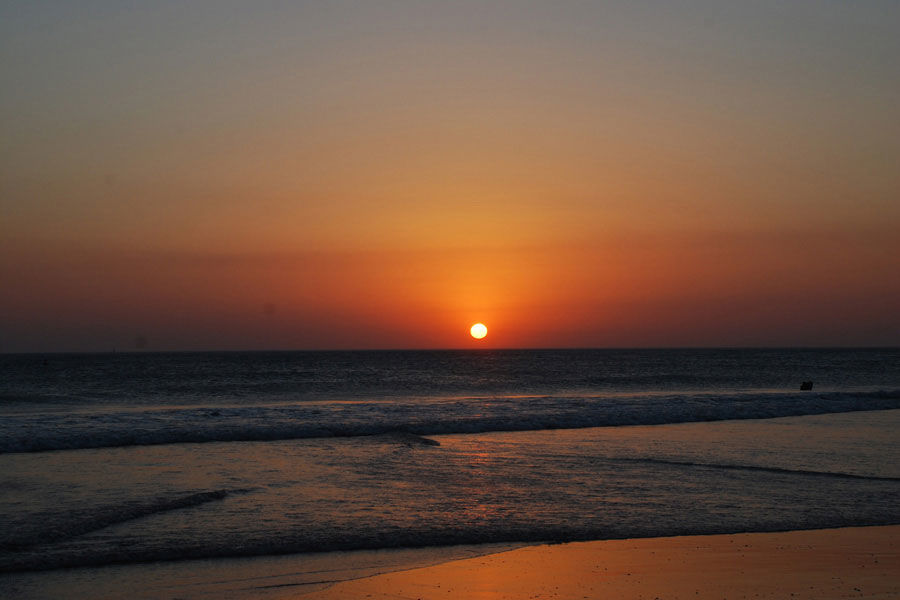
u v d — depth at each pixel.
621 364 103.62
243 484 12.84
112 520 10.05
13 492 12.05
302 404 29.55
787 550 8.93
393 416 24.36
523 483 13.00
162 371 79.69
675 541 9.35
